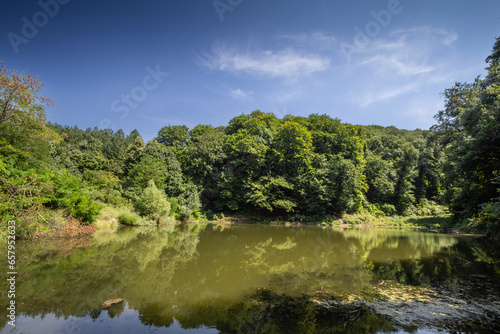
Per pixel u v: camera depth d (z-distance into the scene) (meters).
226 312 5.30
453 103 20.62
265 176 34.94
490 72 16.02
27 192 11.06
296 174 35.16
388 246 14.32
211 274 8.20
